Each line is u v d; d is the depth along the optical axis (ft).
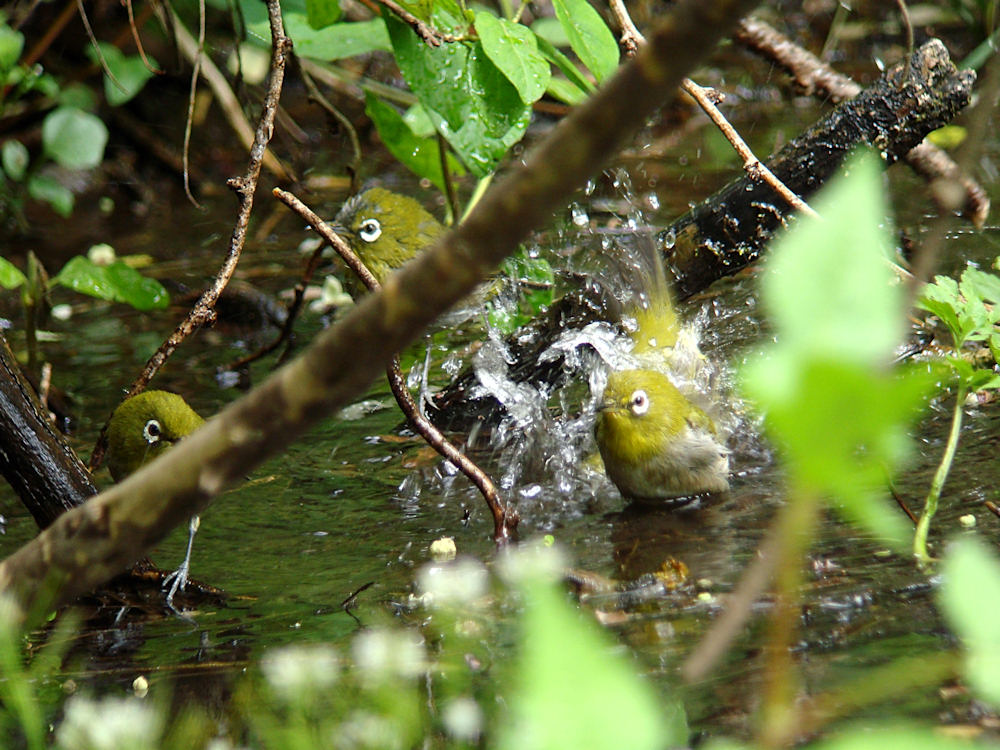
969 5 56.39
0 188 49.08
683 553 23.13
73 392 34.91
